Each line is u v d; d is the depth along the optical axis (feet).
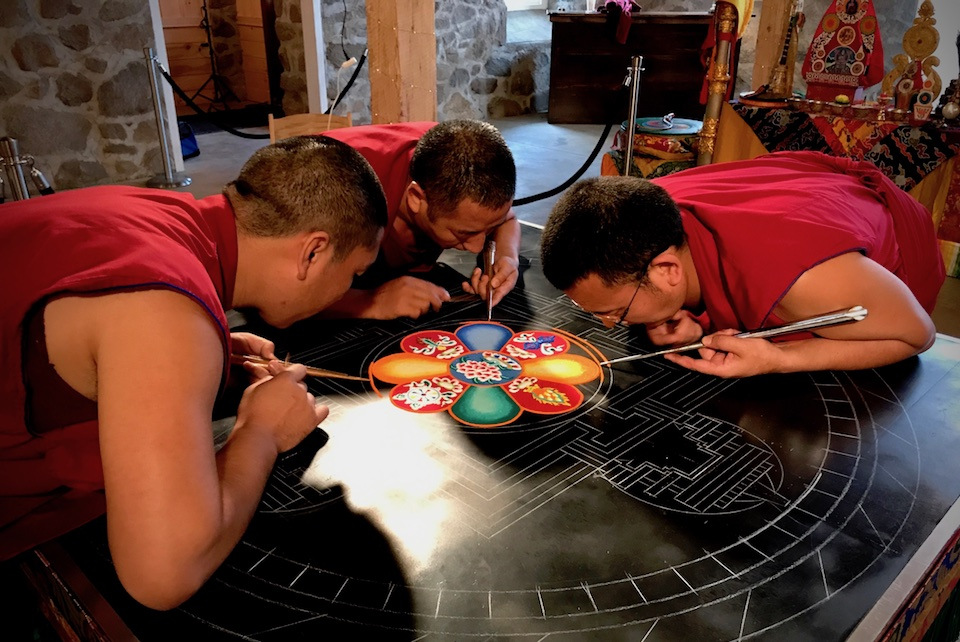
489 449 3.51
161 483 2.41
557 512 3.06
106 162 15.34
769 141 10.62
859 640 2.43
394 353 4.47
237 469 2.94
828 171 5.40
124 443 2.43
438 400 3.94
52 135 14.46
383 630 2.48
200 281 2.80
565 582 2.68
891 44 17.12
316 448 3.51
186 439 2.48
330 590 2.65
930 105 9.43
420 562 2.78
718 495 3.17
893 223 4.94
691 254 4.32
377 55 8.72
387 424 3.72
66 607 2.72
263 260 3.40
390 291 5.02
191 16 21.84
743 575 2.72
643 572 2.73
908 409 3.84
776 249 3.97
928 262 5.16
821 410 3.84
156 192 3.41
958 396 3.97
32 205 3.11
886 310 3.98
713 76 10.74
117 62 14.88
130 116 15.35
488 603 2.59
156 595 2.43
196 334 2.64
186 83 22.36
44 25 13.79
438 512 3.06
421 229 5.56
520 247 6.23
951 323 9.52
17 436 2.91
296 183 3.29
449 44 20.34
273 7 20.29
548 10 23.58
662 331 4.55
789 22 10.63
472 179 4.83
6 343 2.66
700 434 3.63
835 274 3.95
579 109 21.36
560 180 16.14
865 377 4.16
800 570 2.74
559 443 3.55
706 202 4.56
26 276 2.68
